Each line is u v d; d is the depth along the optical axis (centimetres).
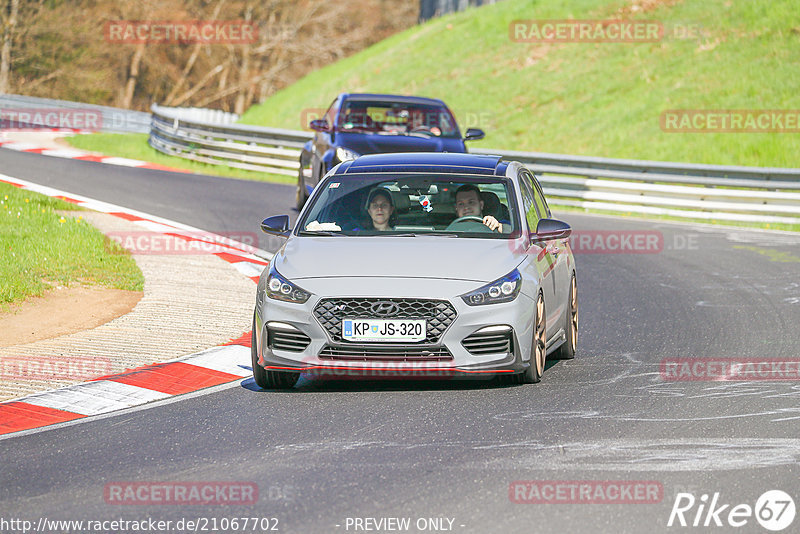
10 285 4253
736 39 12025
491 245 3114
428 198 3419
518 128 11700
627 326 4100
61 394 2986
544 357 3142
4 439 2559
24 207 6066
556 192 8200
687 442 2452
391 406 2822
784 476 2192
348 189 3381
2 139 11156
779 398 2908
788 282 5056
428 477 2195
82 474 2266
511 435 2517
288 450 2417
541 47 13275
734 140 10194
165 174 8894
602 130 11062
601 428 2580
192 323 3916
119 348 3531
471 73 13250
